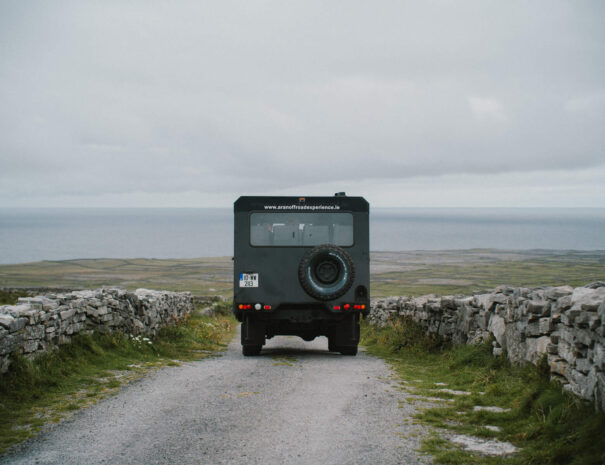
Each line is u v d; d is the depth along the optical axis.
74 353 11.17
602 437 5.65
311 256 14.15
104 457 6.09
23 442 6.60
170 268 151.62
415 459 6.03
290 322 14.70
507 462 5.79
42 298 11.04
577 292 7.79
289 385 10.14
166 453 6.23
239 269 14.47
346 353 15.42
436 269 132.62
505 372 9.93
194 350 15.94
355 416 7.85
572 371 7.30
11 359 9.05
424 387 10.04
